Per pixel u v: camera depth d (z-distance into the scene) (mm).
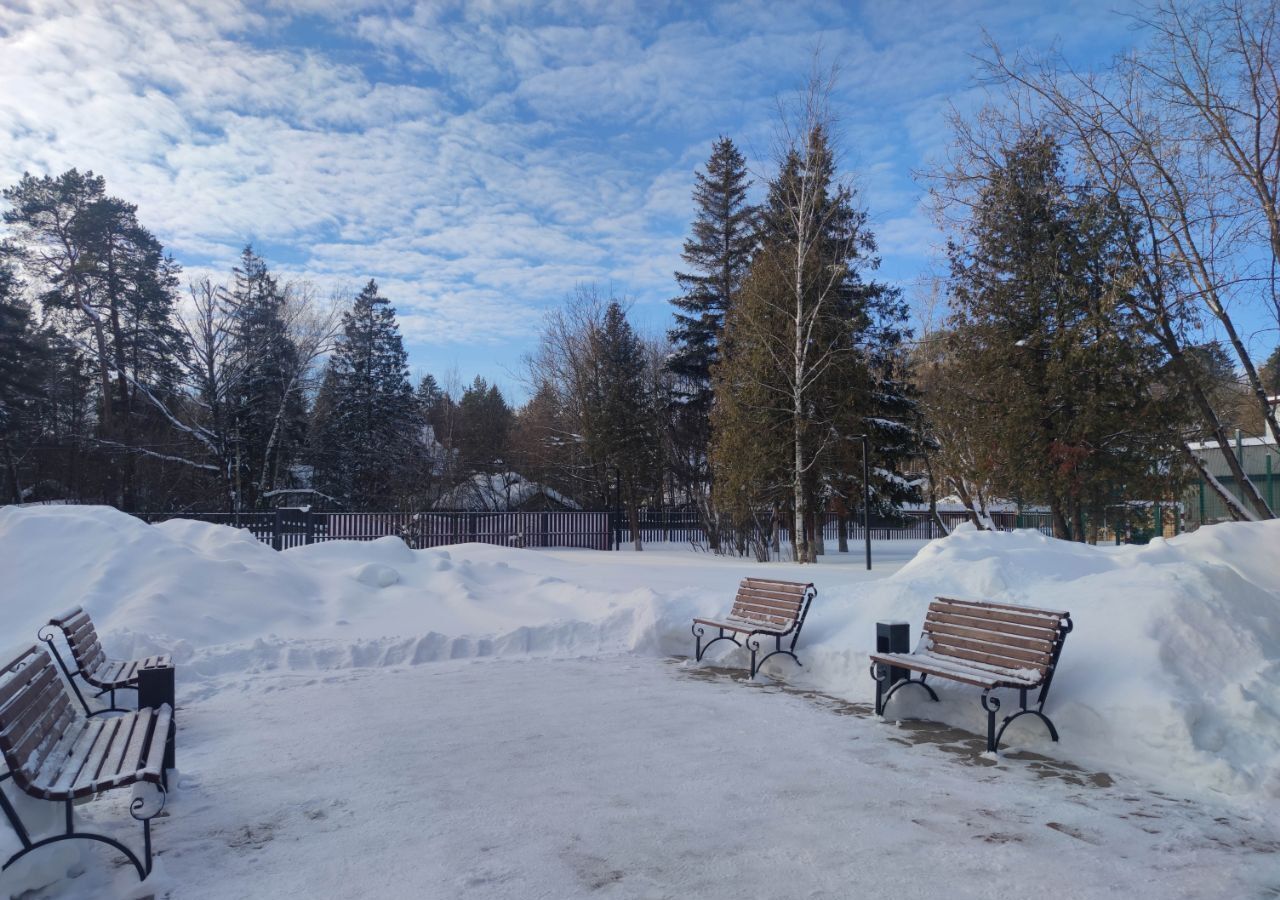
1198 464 17797
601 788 5254
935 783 5355
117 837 4441
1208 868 4043
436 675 8727
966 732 6605
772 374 24906
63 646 8000
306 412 45000
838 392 24984
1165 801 4996
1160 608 6488
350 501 44719
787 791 5195
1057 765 5727
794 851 4258
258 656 8914
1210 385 17844
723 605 10320
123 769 3914
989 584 8398
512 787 5273
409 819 4715
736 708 7398
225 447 36781
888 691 7090
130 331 39312
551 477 47688
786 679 8602
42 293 36750
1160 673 5930
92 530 10789
